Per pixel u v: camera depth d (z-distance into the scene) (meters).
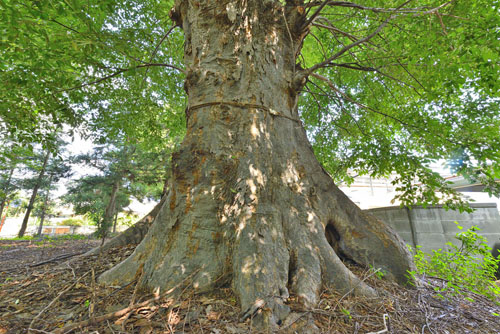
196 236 2.72
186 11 4.34
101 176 13.46
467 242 4.07
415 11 3.79
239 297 2.28
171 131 9.56
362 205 14.68
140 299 2.37
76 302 2.39
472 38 3.26
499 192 4.49
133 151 13.17
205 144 3.17
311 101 8.64
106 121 6.73
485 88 3.94
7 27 2.99
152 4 6.35
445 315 2.64
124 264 2.89
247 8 3.94
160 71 7.01
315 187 3.54
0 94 4.09
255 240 2.61
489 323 2.64
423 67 4.29
